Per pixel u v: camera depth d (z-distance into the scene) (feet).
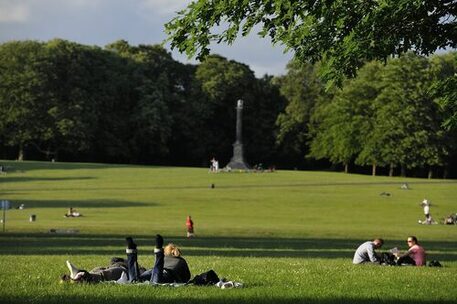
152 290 48.73
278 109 468.75
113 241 116.06
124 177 308.81
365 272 65.16
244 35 55.83
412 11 56.34
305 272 63.41
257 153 462.19
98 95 417.28
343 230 161.79
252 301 44.73
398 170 447.83
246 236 141.18
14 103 385.29
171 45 55.01
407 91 366.84
